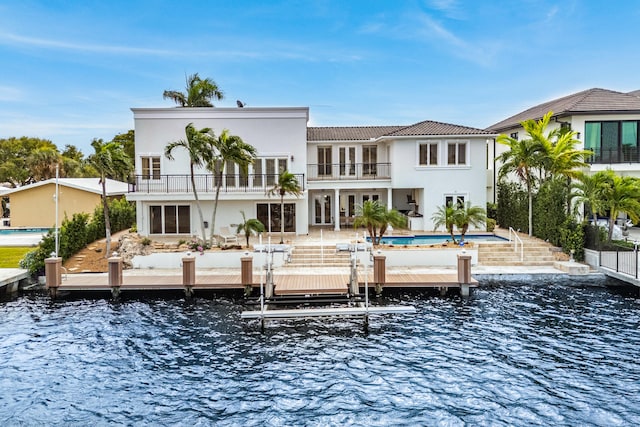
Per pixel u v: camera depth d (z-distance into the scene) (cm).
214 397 1100
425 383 1154
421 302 1814
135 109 2872
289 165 2934
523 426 963
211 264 2255
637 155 2838
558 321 1571
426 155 3042
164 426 980
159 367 1261
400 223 2292
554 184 2458
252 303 1828
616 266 1991
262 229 2391
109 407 1059
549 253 2345
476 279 2092
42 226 3891
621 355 1291
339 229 3153
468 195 3044
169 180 2900
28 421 1002
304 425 979
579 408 1026
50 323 1609
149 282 1955
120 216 3412
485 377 1178
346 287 1816
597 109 2767
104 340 1450
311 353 1348
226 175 2816
